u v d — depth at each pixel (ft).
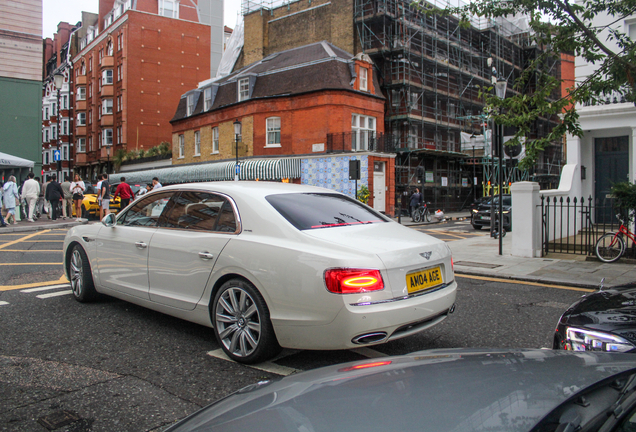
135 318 15.75
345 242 10.84
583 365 4.43
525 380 4.09
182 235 13.44
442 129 113.29
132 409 9.25
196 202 13.88
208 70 151.94
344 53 96.27
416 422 3.51
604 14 39.06
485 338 14.20
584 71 40.27
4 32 76.59
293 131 87.81
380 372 4.86
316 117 84.94
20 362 11.77
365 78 90.07
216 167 93.76
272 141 90.12
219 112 99.09
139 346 13.00
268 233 11.57
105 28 155.43
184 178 102.47
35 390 10.13
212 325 12.48
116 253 15.60
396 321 10.34
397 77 101.14
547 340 14.03
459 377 4.37
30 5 79.20
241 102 92.58
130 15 138.72
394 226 13.33
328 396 4.27
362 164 79.41
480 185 125.08
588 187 41.04
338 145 83.35
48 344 13.15
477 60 123.13
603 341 8.18
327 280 10.04
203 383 10.52
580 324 8.79
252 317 11.50
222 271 11.98
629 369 4.22
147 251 14.35
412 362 5.19
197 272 12.67
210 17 160.45
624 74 24.49
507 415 3.44
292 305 10.53
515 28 132.98
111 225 16.14
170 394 9.95
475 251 35.27
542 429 3.19
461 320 16.25
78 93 167.22
